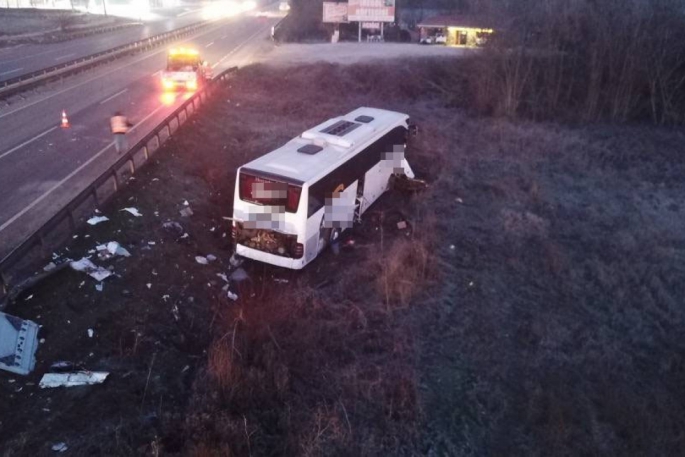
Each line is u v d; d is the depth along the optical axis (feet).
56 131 70.54
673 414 33.65
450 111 110.52
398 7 221.66
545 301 44.80
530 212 61.87
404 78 122.42
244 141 77.15
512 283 47.06
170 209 51.34
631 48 101.65
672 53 101.30
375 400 32.55
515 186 69.41
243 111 93.66
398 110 106.52
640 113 106.83
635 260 51.67
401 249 49.49
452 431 31.14
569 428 31.17
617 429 32.01
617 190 70.74
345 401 32.27
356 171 53.31
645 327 42.34
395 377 34.65
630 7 106.42
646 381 36.78
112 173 48.62
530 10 114.73
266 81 114.52
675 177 76.07
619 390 35.09
